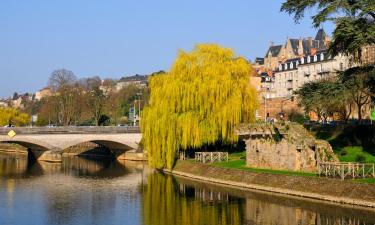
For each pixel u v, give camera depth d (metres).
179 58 85.25
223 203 56.31
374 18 56.47
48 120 171.88
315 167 63.50
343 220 45.38
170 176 83.19
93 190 69.00
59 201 60.25
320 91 61.31
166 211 52.94
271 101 137.25
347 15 56.09
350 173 56.06
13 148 149.88
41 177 84.50
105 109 174.75
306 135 65.69
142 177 83.12
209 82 81.38
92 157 132.62
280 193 60.75
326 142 62.56
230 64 83.31
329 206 51.72
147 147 86.25
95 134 111.81
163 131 83.06
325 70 149.50
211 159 81.94
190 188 68.19
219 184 71.31
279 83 179.00
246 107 82.06
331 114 97.50
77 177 84.50
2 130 103.44
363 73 59.53
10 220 49.97
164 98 83.94
